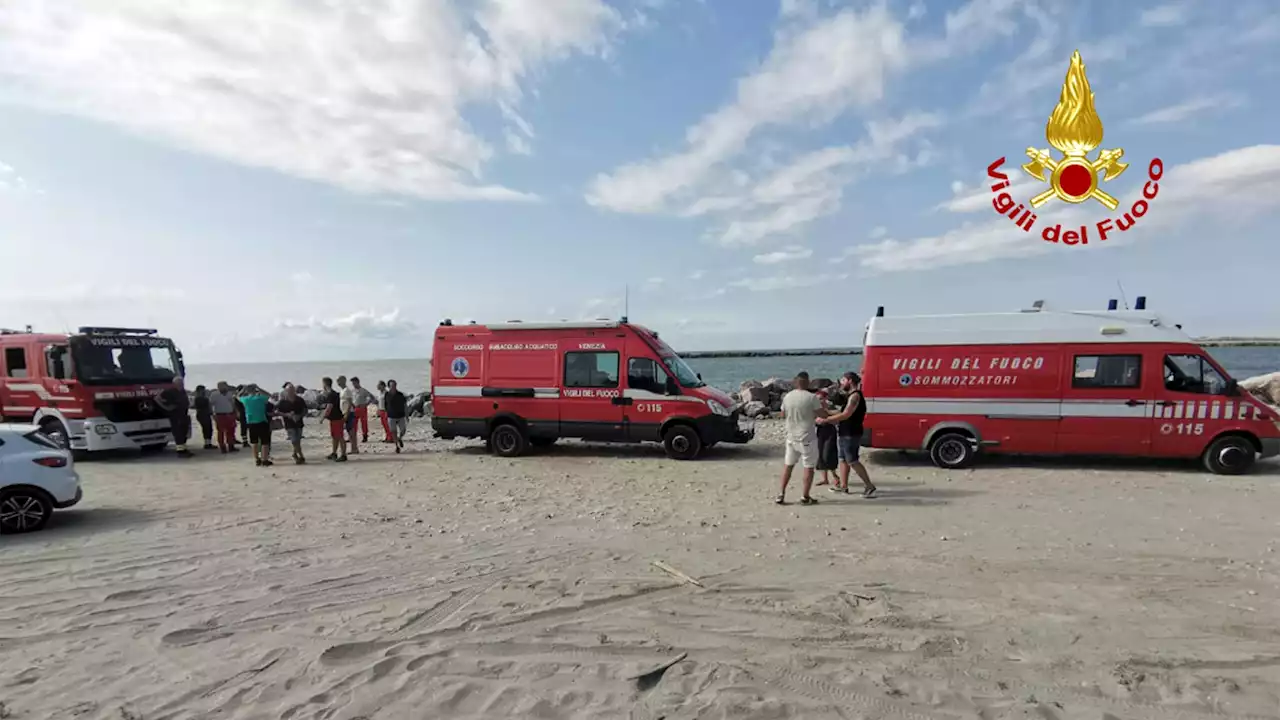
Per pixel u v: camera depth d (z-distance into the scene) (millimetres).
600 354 13508
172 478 11828
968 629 4629
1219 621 4719
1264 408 10477
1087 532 7219
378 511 8781
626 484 10664
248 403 13195
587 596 5395
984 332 11602
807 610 5016
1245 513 8031
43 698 3852
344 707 3725
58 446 8250
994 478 10594
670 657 4281
